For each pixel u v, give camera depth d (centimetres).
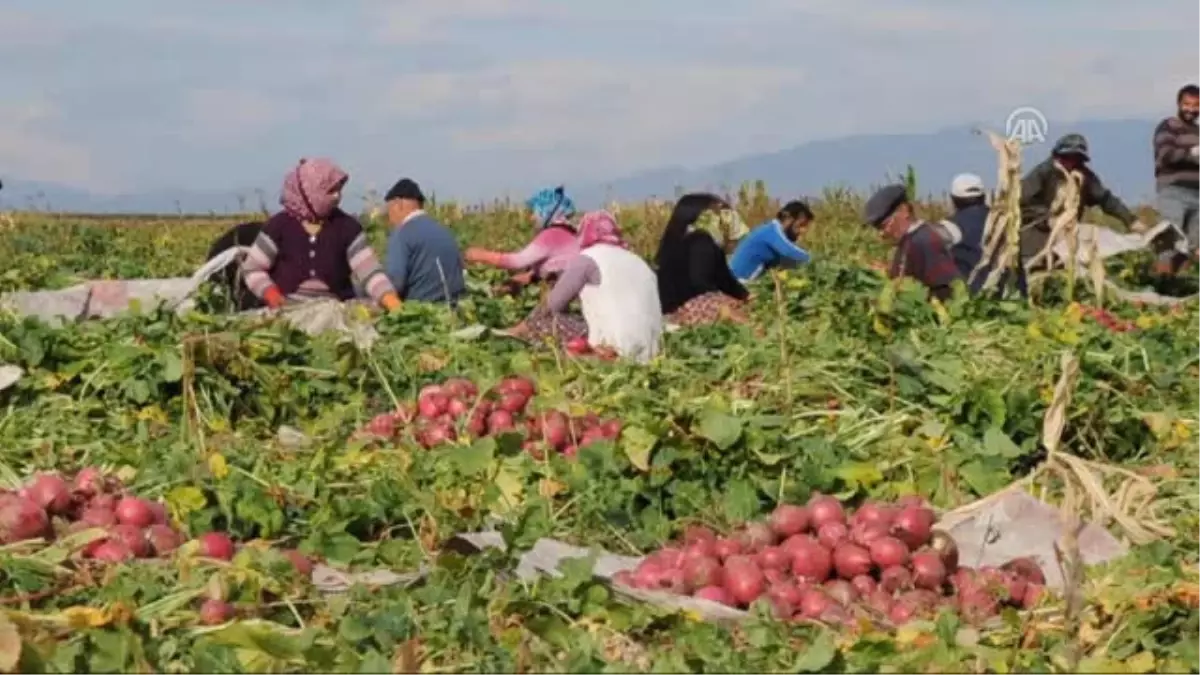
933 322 1245
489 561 661
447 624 583
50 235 2714
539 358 1055
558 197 1530
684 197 1460
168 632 593
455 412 934
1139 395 1039
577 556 671
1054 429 804
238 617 614
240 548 732
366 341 1123
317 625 608
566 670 536
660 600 623
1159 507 830
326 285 1309
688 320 1434
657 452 792
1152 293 1809
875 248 2447
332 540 718
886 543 662
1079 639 605
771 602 634
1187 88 1978
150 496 775
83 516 703
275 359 1045
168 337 1043
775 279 1081
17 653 527
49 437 927
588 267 1216
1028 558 696
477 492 804
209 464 790
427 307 1254
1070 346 1087
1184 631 609
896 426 918
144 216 3581
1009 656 572
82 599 632
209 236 2839
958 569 678
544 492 797
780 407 963
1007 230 1546
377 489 779
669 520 777
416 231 1427
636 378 1027
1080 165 1766
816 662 551
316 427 963
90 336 1055
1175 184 2003
